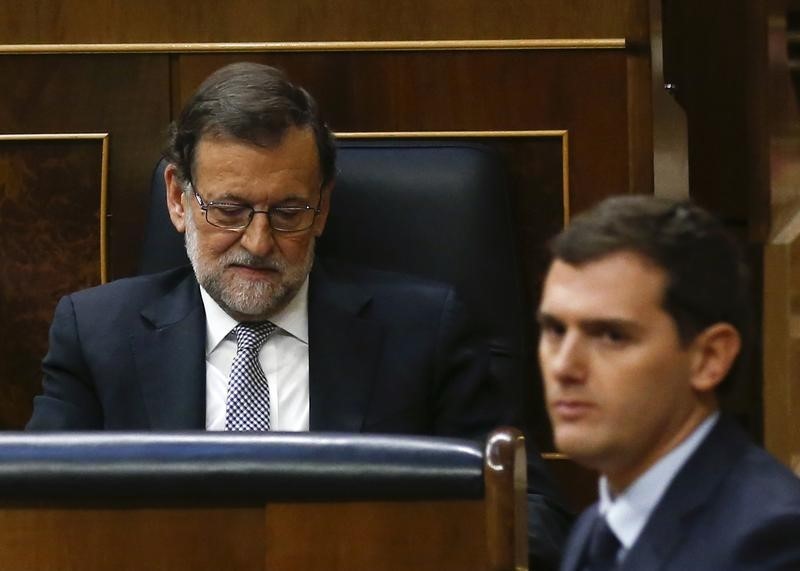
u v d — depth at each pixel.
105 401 8.12
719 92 13.63
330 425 8.05
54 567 4.68
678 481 4.26
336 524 4.61
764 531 4.06
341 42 9.12
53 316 9.14
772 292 13.14
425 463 4.55
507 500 4.50
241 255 7.96
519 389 8.47
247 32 9.16
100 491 4.61
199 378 8.11
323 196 8.24
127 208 9.18
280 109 7.95
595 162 9.05
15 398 9.20
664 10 13.73
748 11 13.44
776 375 13.02
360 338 8.23
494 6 9.07
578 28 9.04
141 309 8.30
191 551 4.65
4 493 4.63
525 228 9.09
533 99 9.07
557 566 7.34
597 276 4.23
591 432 4.23
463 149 8.75
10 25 9.17
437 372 8.24
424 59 9.10
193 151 8.03
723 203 13.65
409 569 4.59
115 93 9.17
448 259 8.57
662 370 4.21
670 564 4.17
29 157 9.19
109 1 9.16
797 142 13.47
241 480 4.58
